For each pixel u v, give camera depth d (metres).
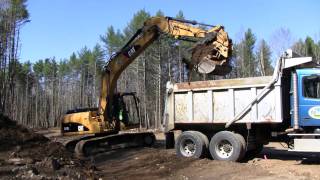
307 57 14.18
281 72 14.38
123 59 19.95
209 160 14.88
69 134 21.09
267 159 16.02
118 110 20.83
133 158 17.05
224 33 15.97
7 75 50.09
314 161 15.17
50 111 97.62
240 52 62.72
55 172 11.95
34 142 15.34
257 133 15.66
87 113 20.72
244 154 15.24
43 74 101.44
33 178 10.68
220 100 15.68
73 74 92.75
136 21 55.09
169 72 53.28
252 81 14.94
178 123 16.69
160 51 52.69
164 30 18.59
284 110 14.61
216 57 15.89
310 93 14.30
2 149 14.10
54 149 15.26
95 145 20.27
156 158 15.98
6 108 49.81
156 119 55.12
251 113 14.94
